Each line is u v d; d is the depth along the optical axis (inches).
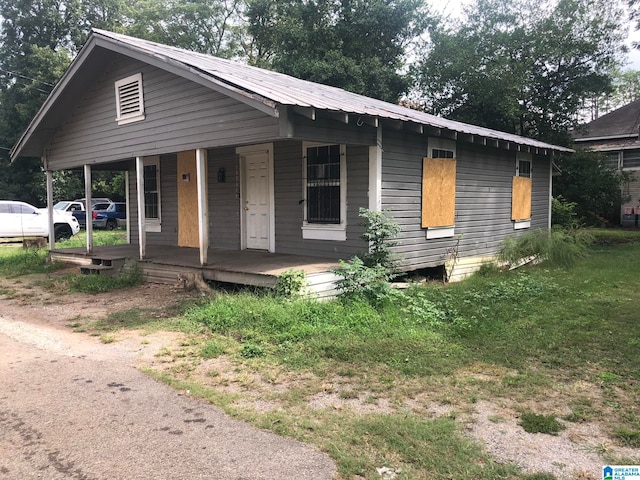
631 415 146.3
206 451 128.3
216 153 438.3
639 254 534.9
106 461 124.3
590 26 802.8
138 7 1385.3
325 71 885.8
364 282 285.1
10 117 1187.9
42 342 233.6
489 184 461.7
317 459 123.5
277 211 391.2
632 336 227.8
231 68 361.7
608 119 1141.1
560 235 492.7
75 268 471.5
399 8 953.5
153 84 366.9
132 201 552.1
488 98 805.2
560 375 181.2
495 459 122.3
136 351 215.5
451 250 410.0
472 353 204.1
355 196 337.7
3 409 156.6
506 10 845.8
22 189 1208.8
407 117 329.1
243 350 207.3
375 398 160.6
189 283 337.4
